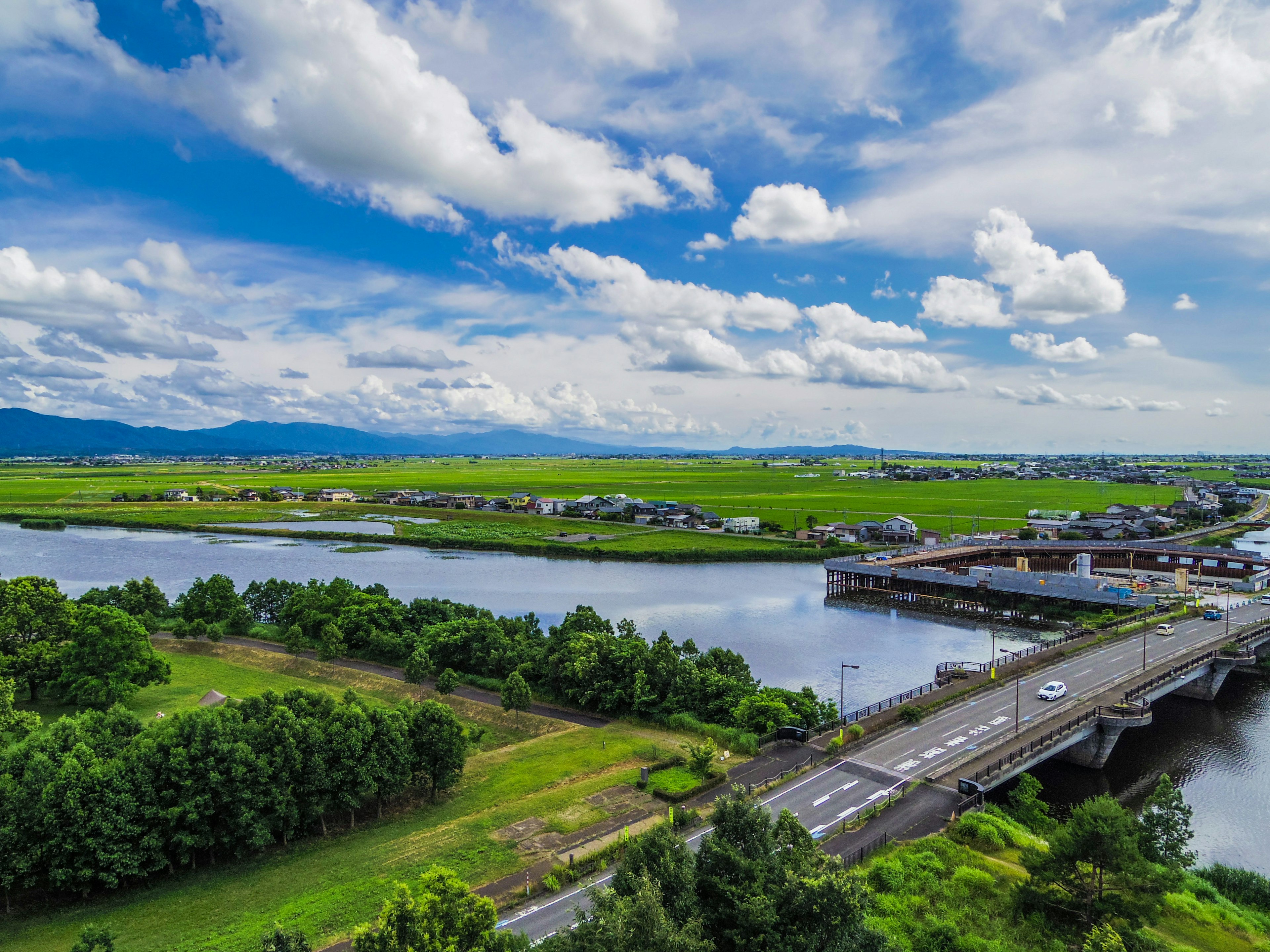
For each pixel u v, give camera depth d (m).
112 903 53.19
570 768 76.06
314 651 118.12
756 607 164.12
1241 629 131.62
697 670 93.81
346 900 52.34
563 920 49.84
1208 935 53.09
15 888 54.97
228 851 60.69
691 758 74.62
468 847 59.91
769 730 82.56
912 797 68.00
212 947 46.94
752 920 38.31
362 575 192.75
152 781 57.28
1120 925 47.56
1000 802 74.75
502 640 109.12
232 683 103.75
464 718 93.69
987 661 122.38
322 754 63.00
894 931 47.81
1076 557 182.88
